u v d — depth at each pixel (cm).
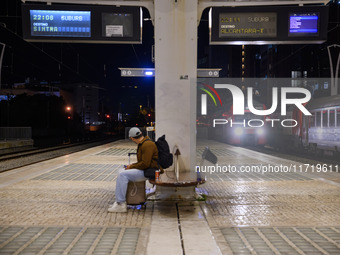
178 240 427
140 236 446
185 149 663
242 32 704
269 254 388
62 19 698
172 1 650
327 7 707
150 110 4475
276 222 515
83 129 7131
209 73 852
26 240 431
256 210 586
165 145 581
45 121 5078
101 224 501
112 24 697
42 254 384
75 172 1060
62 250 396
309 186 823
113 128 9050
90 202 643
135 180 574
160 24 653
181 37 654
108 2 692
